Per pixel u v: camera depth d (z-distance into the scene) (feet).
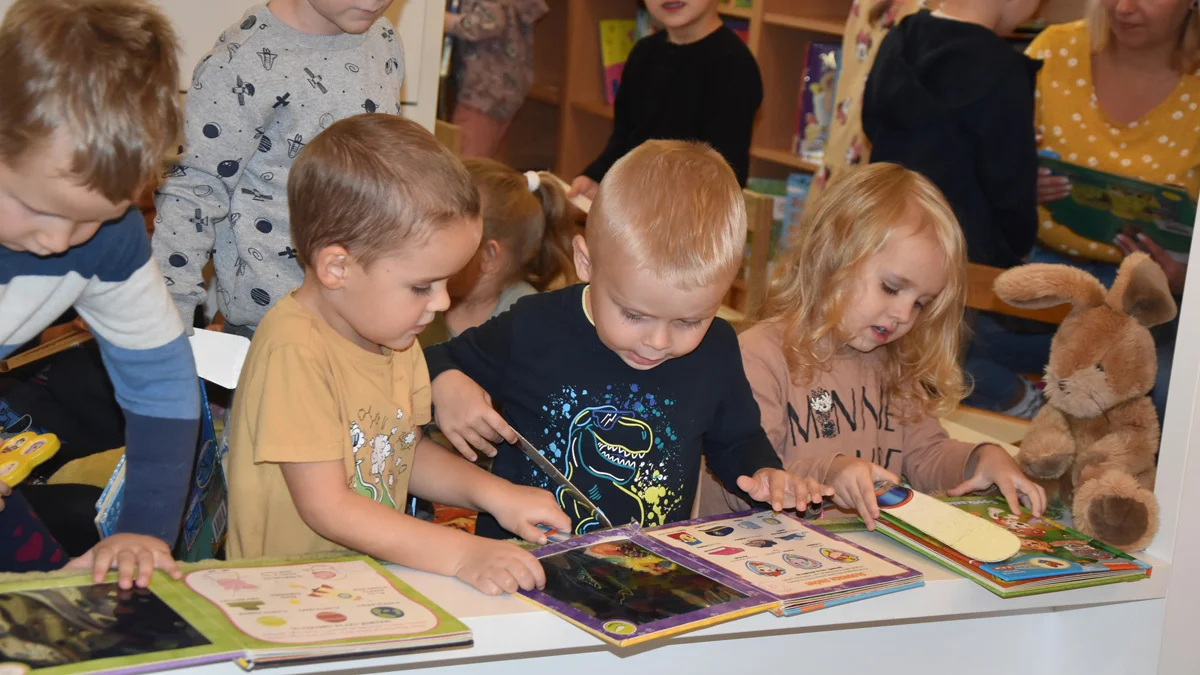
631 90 9.96
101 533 3.43
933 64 7.36
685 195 3.85
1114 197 6.70
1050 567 3.86
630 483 4.37
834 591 3.38
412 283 3.59
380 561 3.42
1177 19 6.35
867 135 8.14
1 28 2.80
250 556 3.83
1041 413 5.01
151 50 2.94
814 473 4.48
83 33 2.74
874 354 5.41
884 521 4.14
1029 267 5.00
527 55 13.25
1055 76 7.29
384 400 3.90
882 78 7.73
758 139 11.42
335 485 3.48
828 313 5.04
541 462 3.95
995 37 7.27
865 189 5.04
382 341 3.72
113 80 2.76
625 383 4.37
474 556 3.31
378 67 5.70
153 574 2.95
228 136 5.22
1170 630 4.48
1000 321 7.44
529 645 3.12
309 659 2.60
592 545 3.60
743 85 9.18
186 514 3.91
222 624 2.68
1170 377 4.45
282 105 5.28
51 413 4.80
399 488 4.09
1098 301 4.81
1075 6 8.20
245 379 3.73
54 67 2.67
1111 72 6.94
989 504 4.64
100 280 3.28
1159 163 6.54
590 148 14.85
